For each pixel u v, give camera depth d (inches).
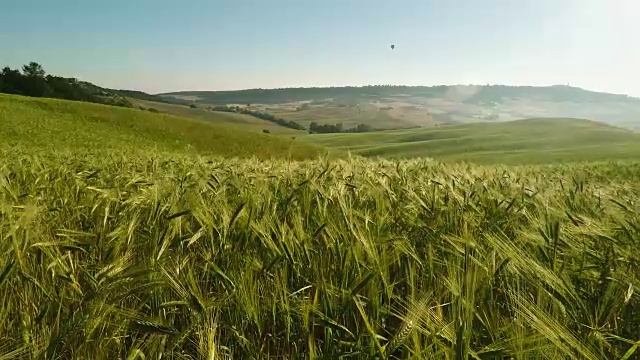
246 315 70.6
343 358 62.1
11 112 1779.0
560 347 51.1
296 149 2068.2
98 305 62.7
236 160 378.3
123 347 65.6
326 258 86.5
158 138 1929.1
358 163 261.7
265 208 106.2
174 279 72.2
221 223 93.3
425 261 82.4
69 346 62.6
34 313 70.4
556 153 2476.6
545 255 81.4
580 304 66.6
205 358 60.7
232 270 81.5
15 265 70.8
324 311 71.2
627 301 65.6
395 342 55.7
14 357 60.1
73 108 2011.6
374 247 80.6
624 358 53.4
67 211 119.3
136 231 96.2
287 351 69.9
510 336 60.5
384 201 127.6
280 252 80.7
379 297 71.5
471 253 80.2
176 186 132.3
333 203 121.9
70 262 78.7
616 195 154.7
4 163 287.1
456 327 57.4
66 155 428.8
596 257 83.7
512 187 178.4
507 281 70.1
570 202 136.6
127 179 191.3
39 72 4244.6
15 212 95.7
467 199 124.1
